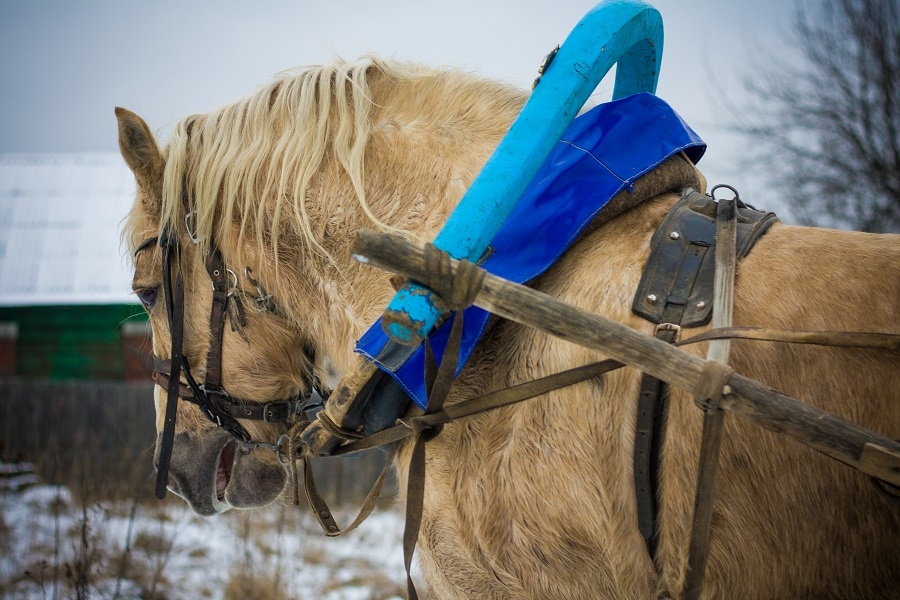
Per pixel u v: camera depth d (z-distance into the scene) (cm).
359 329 151
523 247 130
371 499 143
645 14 142
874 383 111
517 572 129
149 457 693
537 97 127
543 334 129
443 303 114
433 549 137
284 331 167
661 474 120
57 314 1495
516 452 126
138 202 174
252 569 393
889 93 821
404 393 136
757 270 122
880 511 112
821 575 115
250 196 157
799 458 114
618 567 123
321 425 137
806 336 109
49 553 401
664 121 140
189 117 169
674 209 132
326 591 403
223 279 163
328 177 154
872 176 821
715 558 118
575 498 122
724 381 100
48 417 905
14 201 1686
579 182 133
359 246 107
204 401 169
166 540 443
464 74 159
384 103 157
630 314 123
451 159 148
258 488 174
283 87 160
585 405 123
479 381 134
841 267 119
